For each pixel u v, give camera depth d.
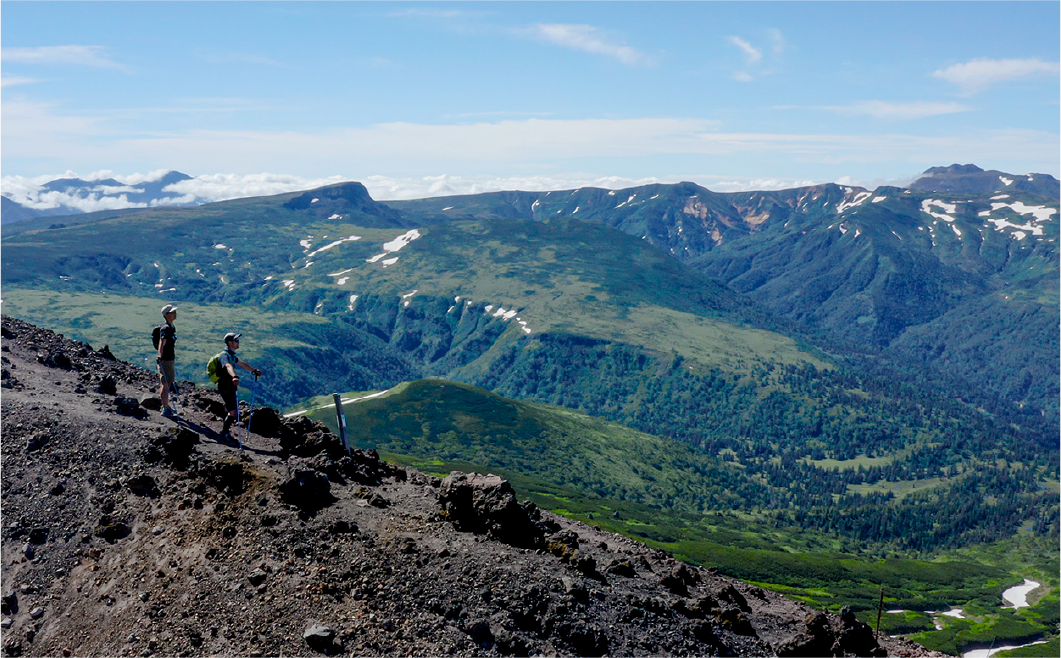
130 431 22.78
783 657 20.38
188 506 20.05
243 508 19.91
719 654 18.70
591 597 18.38
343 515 20.17
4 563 18.72
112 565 18.41
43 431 22.33
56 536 19.22
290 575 17.83
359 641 16.12
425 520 20.66
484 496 20.62
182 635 16.39
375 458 26.69
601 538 27.03
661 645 17.80
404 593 17.23
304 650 15.93
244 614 16.86
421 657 15.66
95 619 17.16
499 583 17.53
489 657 15.72
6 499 20.22
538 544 20.39
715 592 23.92
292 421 26.91
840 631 22.31
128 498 20.30
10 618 17.52
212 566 18.16
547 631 16.72
